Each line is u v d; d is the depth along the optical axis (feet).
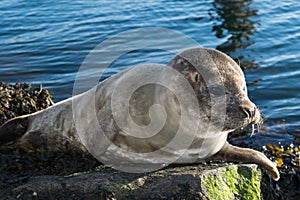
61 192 16.87
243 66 35.96
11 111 24.73
